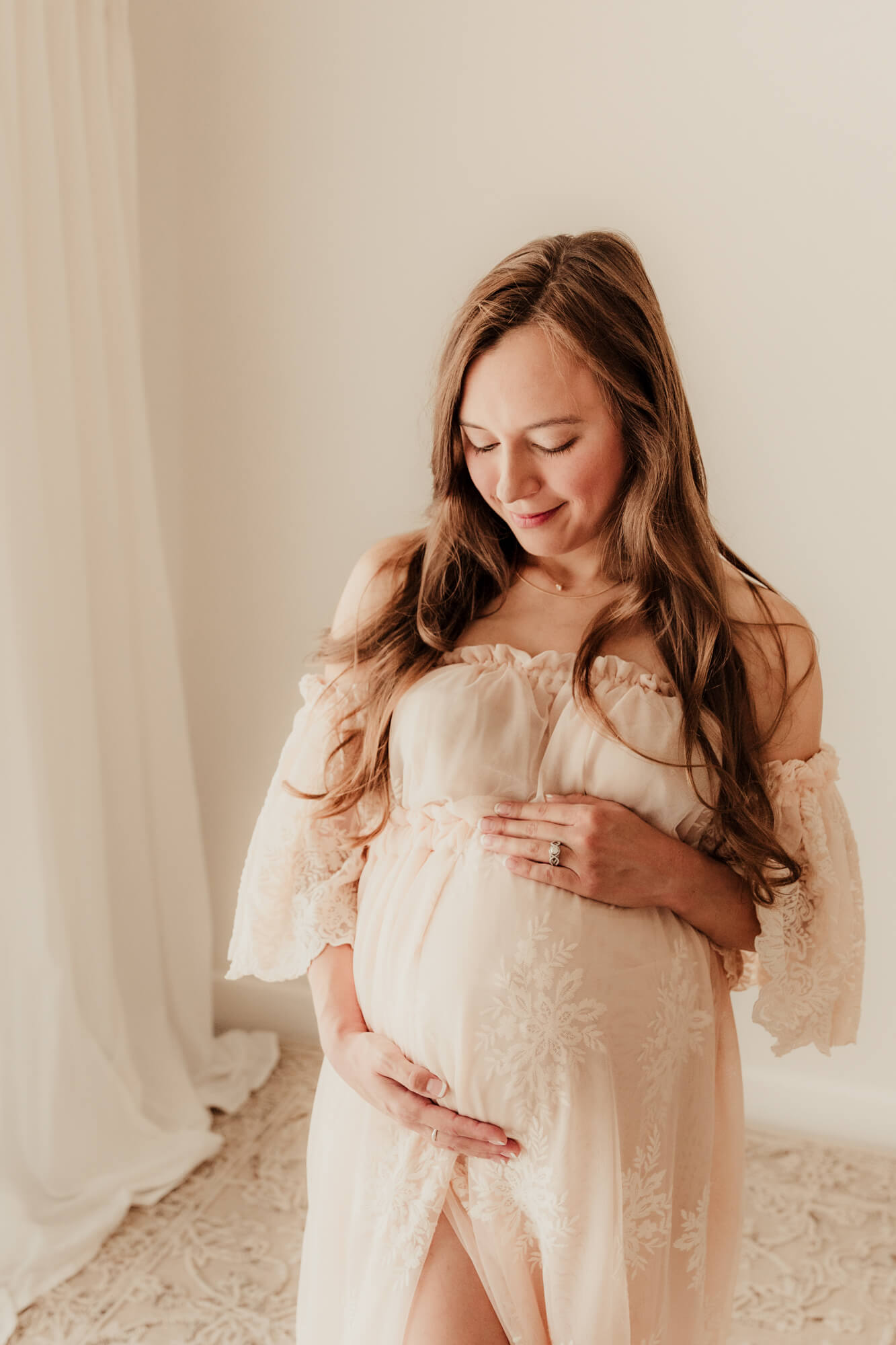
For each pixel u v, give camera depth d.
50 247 2.20
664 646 1.29
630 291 1.23
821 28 2.17
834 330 2.27
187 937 2.72
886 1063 2.54
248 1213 2.34
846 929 1.32
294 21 2.50
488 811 1.25
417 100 2.45
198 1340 2.00
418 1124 1.18
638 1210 1.17
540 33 2.34
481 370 1.20
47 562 2.22
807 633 1.36
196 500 2.81
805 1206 2.38
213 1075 2.77
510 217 2.44
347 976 1.38
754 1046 2.63
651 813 1.26
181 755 2.66
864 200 2.21
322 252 2.59
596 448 1.22
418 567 1.44
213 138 2.61
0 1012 2.19
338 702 1.41
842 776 2.44
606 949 1.18
